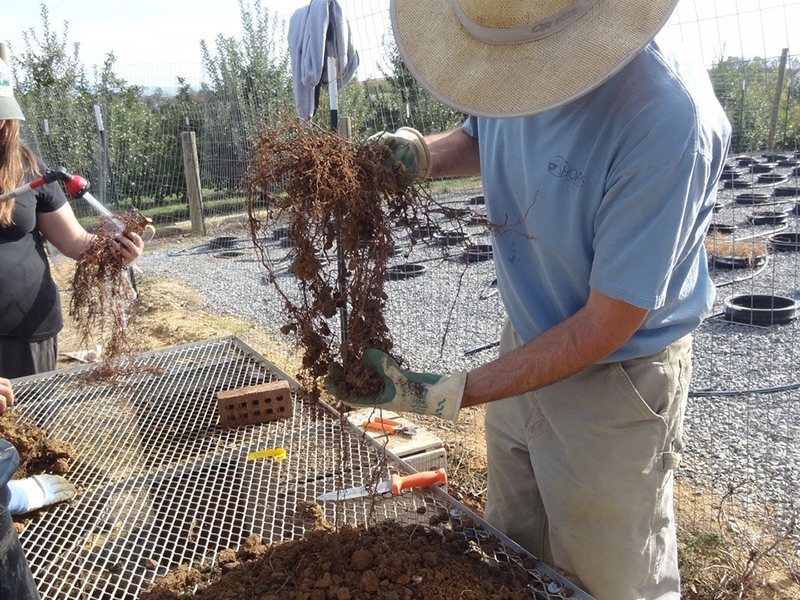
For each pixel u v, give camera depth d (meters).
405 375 1.37
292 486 1.86
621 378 1.52
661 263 1.26
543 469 1.69
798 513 2.89
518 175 1.56
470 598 1.33
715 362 4.63
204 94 9.34
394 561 1.41
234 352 2.87
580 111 1.36
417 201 1.47
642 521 1.62
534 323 1.63
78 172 10.45
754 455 3.41
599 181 1.35
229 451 2.08
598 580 1.66
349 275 1.43
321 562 1.45
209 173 9.45
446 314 5.86
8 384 2.04
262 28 9.02
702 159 1.26
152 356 2.82
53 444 2.05
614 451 1.56
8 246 2.57
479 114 1.23
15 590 1.11
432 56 1.31
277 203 1.39
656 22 1.13
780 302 5.48
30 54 11.14
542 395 1.64
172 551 1.60
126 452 2.10
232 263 8.47
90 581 1.50
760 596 2.40
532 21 1.18
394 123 5.57
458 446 3.53
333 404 2.47
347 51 4.04
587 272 1.47
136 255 2.45
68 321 6.06
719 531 2.76
